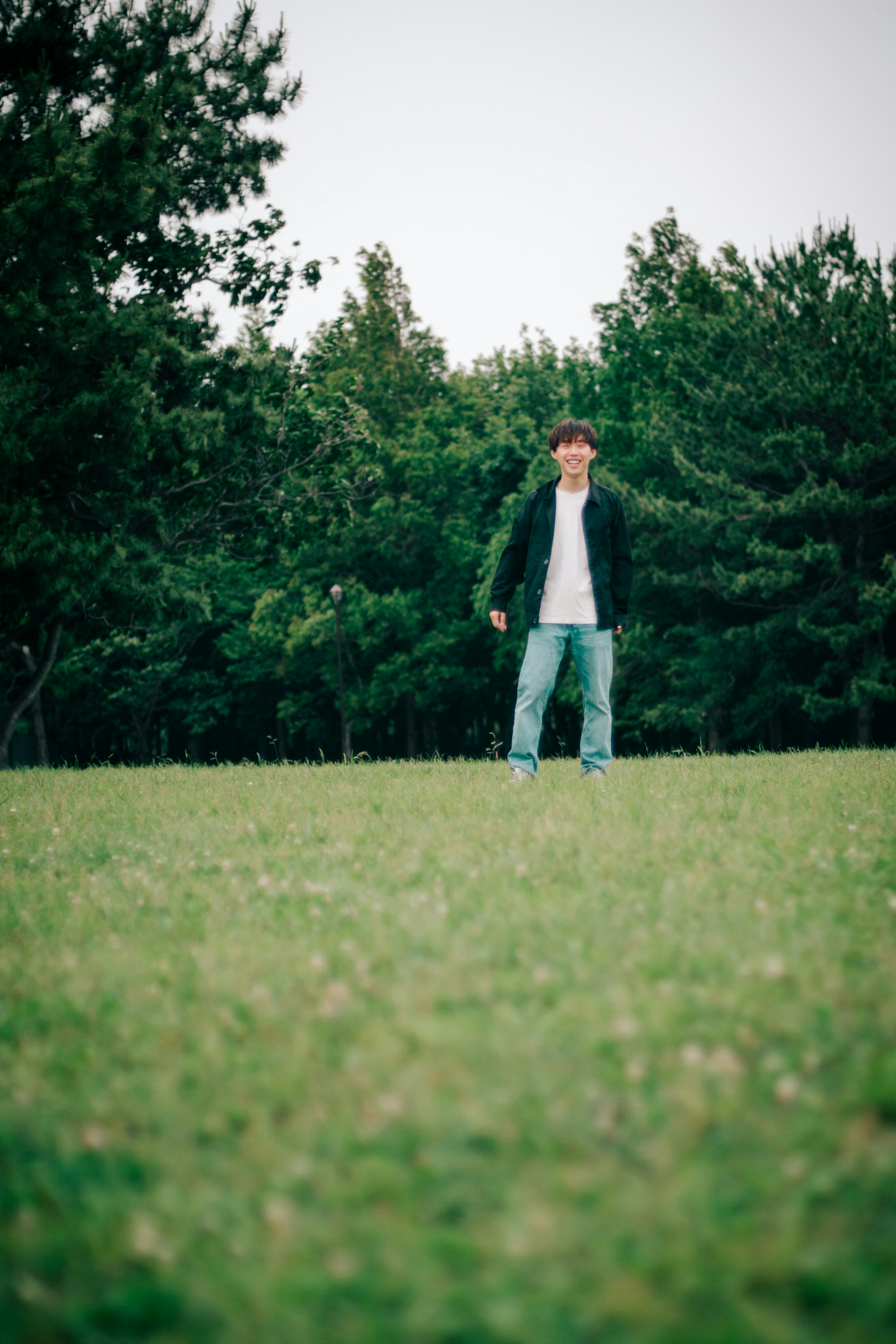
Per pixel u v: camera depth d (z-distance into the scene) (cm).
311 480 1858
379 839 459
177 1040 229
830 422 2691
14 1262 150
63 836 529
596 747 741
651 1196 157
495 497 3756
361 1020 231
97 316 1352
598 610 720
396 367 3900
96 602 1460
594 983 245
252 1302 138
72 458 1323
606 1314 132
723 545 2741
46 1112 197
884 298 2767
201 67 1664
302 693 4069
